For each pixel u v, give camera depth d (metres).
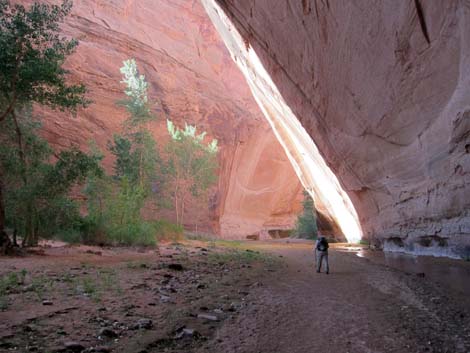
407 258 11.95
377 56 9.78
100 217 16.97
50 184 13.00
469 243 9.48
